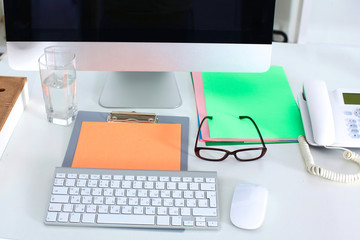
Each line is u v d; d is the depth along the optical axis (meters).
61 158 0.88
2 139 0.88
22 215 0.76
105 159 0.87
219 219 0.76
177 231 0.75
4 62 1.18
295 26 1.77
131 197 0.79
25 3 0.91
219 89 1.08
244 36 0.96
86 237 0.73
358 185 0.85
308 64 1.25
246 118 0.99
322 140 0.90
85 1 0.91
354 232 0.75
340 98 0.98
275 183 0.85
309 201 0.81
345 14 2.21
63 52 0.96
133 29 0.94
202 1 0.92
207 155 0.90
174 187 0.81
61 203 0.77
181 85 1.12
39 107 1.03
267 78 1.13
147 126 0.96
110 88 1.07
